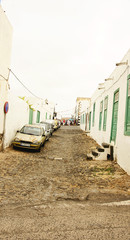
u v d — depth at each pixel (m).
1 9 8.88
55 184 5.86
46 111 32.41
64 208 4.00
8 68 10.44
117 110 9.23
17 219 3.39
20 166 7.93
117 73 9.38
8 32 10.14
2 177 6.22
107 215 3.63
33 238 2.75
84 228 3.09
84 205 4.19
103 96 13.28
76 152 12.19
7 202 4.27
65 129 32.28
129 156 6.76
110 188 5.44
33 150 12.26
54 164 8.83
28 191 5.11
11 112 11.83
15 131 13.34
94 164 8.64
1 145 10.35
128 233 2.95
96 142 15.50
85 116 27.11
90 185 5.76
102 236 2.84
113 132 9.86
